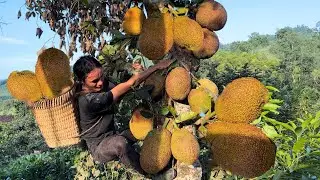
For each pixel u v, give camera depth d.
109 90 2.62
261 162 1.91
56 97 2.42
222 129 2.01
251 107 1.96
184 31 2.37
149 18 2.49
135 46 2.89
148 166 2.30
